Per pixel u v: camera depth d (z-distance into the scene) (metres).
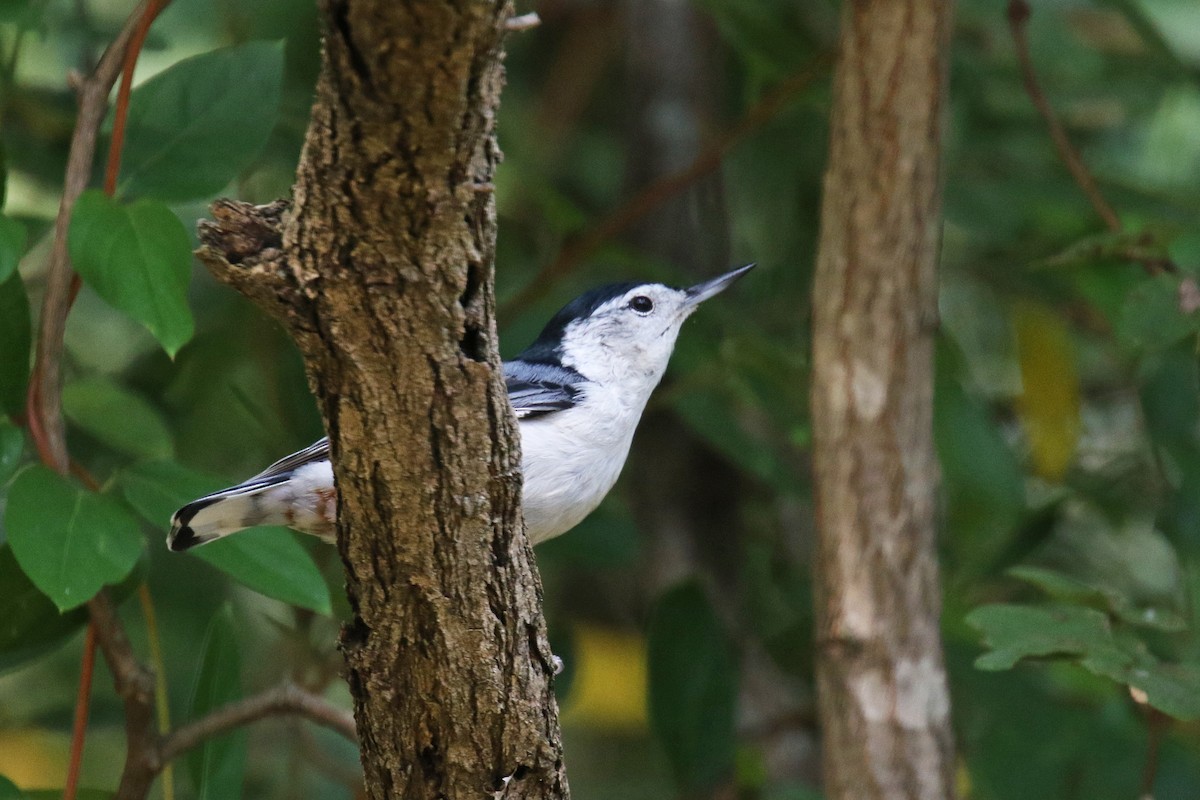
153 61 10.32
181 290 5.54
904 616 7.00
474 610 4.57
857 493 7.03
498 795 4.90
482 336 4.04
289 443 9.03
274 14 9.81
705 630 8.71
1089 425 11.32
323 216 3.71
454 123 3.46
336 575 8.57
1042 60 9.99
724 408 9.20
